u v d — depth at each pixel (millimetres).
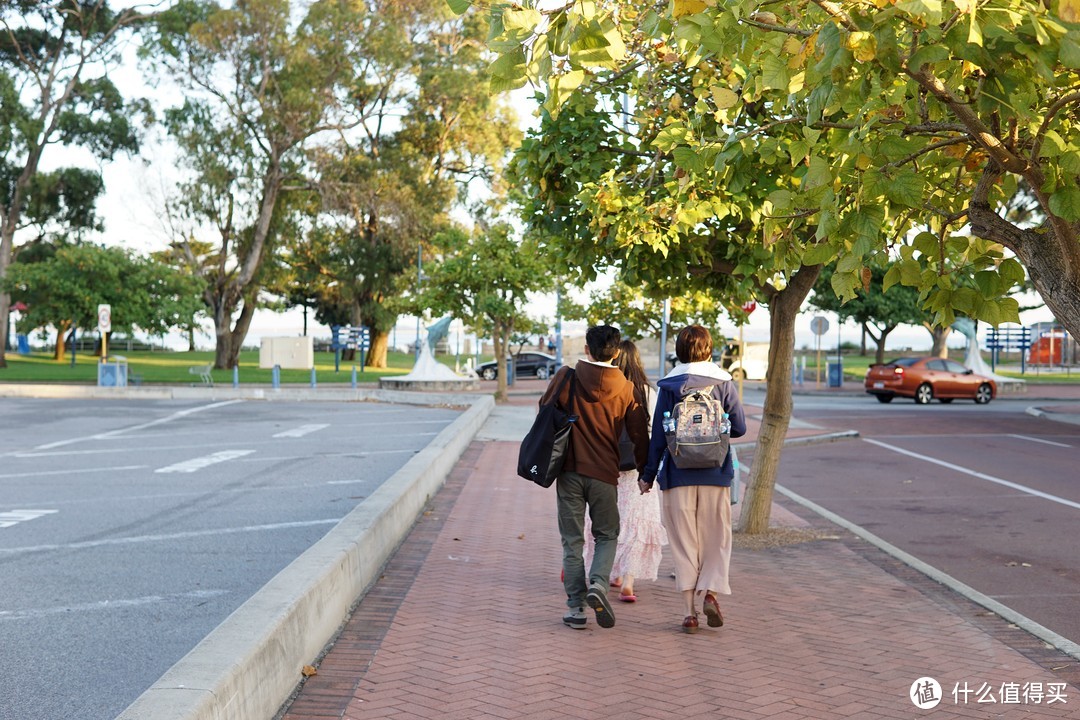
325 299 75312
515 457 16578
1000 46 3373
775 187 7520
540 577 7801
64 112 52031
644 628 6438
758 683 5367
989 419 26984
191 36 46625
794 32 3916
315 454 16609
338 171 50000
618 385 6492
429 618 6547
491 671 5492
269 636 4703
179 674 4016
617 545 7234
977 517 11562
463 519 10430
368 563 7355
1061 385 48188
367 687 5199
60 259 44812
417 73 50438
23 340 73312
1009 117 3701
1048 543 9938
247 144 48125
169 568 8148
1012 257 4285
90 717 4879
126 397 32594
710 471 6336
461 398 31609
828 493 13586
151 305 45906
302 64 47406
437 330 39281
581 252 9414
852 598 7344
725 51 3867
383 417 24922
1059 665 5766
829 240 4121
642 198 8031
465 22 51344
